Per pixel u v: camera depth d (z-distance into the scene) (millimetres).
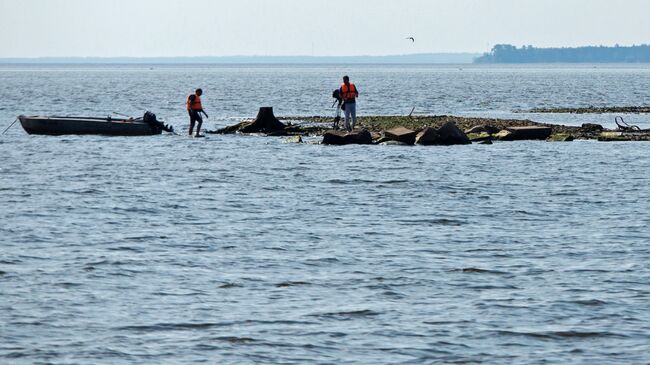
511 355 64938
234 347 66375
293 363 63562
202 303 76375
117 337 68250
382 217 113688
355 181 143125
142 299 77438
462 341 67562
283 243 98562
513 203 123562
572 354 65125
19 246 96750
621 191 133250
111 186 138875
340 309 74750
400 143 192875
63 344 66812
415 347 66438
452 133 193625
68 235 102688
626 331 69375
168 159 170875
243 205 122562
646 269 86750
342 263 89625
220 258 91688
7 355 64625
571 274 85062
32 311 73938
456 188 136250
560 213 116250
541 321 71750
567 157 172250
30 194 131125
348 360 64125
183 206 121750
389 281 83000
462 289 80438
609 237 101312
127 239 100562
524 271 86375
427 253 93812
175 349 66000
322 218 113188
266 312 74000
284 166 160625
